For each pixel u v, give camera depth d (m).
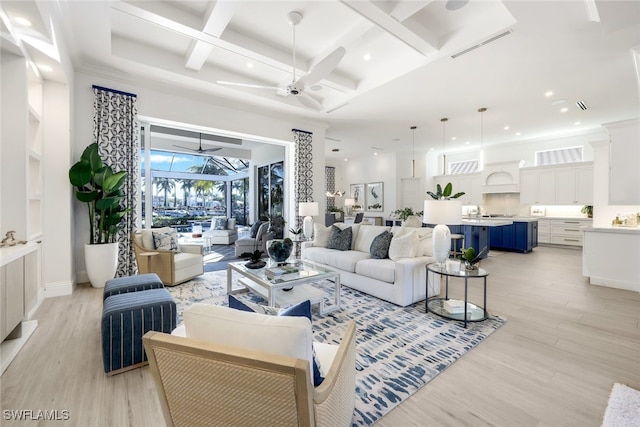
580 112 5.55
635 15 2.45
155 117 4.27
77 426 1.43
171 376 0.95
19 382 1.77
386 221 9.78
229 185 10.29
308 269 3.24
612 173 3.82
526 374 1.90
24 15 2.21
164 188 9.05
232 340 0.94
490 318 2.80
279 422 0.85
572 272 4.78
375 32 3.32
